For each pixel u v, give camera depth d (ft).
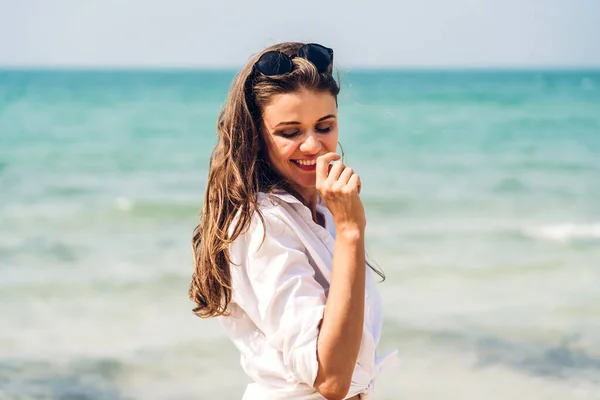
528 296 30.81
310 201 7.78
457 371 22.77
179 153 85.71
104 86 257.14
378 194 58.75
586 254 38.63
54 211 51.37
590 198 56.39
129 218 48.80
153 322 27.43
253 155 7.18
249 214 6.91
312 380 6.40
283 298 6.64
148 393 21.50
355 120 97.91
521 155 82.07
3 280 33.55
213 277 7.26
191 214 49.93
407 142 90.68
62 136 103.81
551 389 21.49
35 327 27.02
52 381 22.27
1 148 90.43
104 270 35.22
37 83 285.23
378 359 7.54
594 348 24.54
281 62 7.02
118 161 78.84
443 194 58.65
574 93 186.80
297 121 7.00
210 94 199.72
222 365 23.31
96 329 26.73
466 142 93.56
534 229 45.24
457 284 32.65
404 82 274.57
